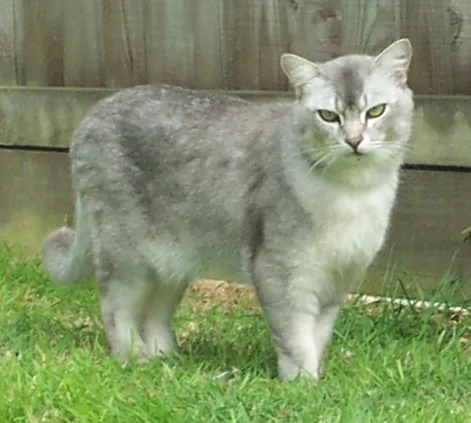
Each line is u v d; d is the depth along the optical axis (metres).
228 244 5.18
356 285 6.17
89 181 5.42
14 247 7.11
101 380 4.82
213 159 5.16
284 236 4.89
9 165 7.16
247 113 5.27
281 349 5.01
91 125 5.42
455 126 6.13
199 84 6.72
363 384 4.86
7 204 7.19
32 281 6.56
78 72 7.03
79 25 6.96
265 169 4.97
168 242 5.35
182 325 6.02
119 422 4.36
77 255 5.67
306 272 4.93
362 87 4.75
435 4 6.13
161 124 5.30
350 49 6.33
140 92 5.46
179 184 5.23
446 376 4.98
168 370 4.98
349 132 4.69
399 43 4.86
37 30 7.07
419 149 6.21
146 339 5.60
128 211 5.35
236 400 4.59
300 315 4.98
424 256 6.32
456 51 6.14
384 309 5.92
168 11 6.72
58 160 7.05
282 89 6.52
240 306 6.32
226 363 5.31
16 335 5.62
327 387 4.81
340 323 5.70
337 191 4.82
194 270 5.38
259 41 6.53
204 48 6.67
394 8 6.20
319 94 4.78
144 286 5.46
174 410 4.46
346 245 4.89
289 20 6.44
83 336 5.71
